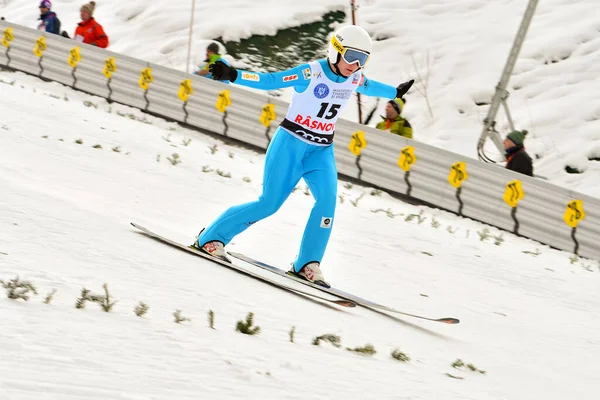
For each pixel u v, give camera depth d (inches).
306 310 508.1
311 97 625.0
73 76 1771.7
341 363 388.5
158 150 1138.0
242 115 1507.1
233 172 1126.4
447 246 935.0
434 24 2059.5
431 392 377.1
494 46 1956.2
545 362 534.9
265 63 1975.9
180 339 351.3
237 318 426.9
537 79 1838.1
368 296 624.4
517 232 1224.8
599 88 1779.0
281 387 316.5
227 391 293.9
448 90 1855.3
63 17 2363.4
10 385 248.8
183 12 2193.7
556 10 2053.4
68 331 323.0
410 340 501.0
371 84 657.0
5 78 1792.6
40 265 432.8
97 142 1059.9
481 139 1397.6
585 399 450.9
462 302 678.5
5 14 2445.9
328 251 773.3
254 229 802.8
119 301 394.9
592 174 1582.2
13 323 317.1
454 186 1274.6
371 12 2111.2
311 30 2075.5
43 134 1006.4
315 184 636.7
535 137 1685.5
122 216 679.1
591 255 1169.4
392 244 872.3
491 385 429.7
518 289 791.1
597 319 725.9
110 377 278.1
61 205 625.9
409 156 1310.3
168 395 273.0
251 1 2214.6
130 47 2117.4
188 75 1578.5
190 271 528.4
